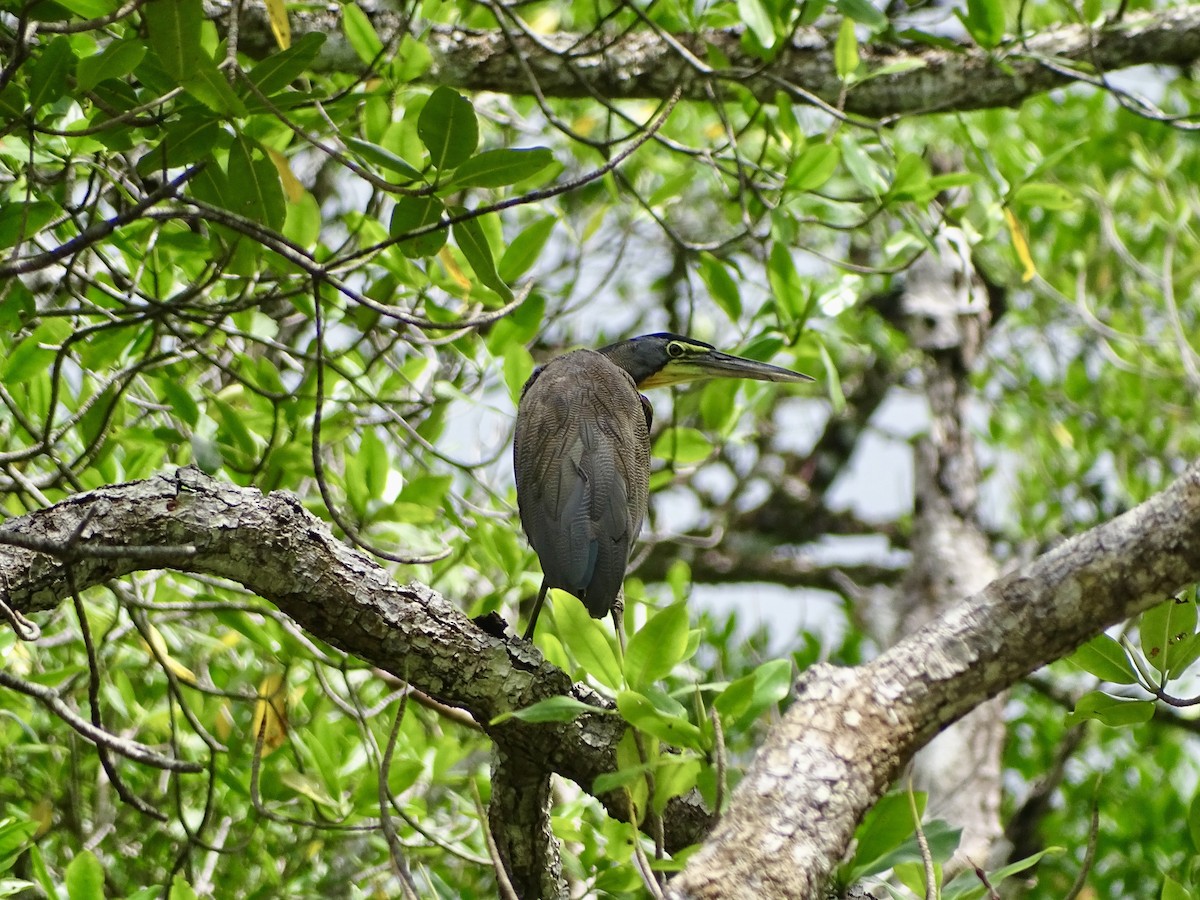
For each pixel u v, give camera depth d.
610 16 10.70
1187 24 12.52
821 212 12.64
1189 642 6.62
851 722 6.39
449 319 10.98
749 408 12.84
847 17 11.06
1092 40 11.91
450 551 8.21
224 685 12.11
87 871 8.08
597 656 6.82
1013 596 6.48
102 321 10.48
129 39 6.98
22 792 11.27
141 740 11.61
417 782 11.05
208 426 10.19
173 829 11.08
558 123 10.52
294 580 7.18
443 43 12.23
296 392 10.02
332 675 11.44
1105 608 6.39
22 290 8.72
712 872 5.84
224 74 7.34
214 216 6.90
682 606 6.55
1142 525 6.34
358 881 11.02
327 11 11.58
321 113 9.12
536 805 7.77
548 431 9.55
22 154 8.98
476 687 7.38
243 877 11.23
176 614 10.92
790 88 10.95
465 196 12.03
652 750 6.53
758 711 6.53
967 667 6.47
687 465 13.17
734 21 11.94
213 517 7.06
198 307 8.50
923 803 6.40
